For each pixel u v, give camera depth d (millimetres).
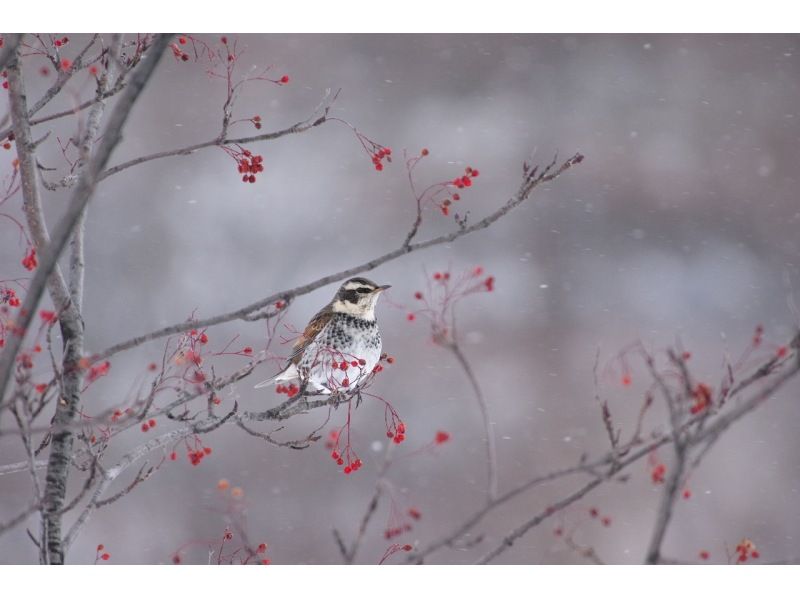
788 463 17188
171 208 22906
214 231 22750
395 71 30109
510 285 22531
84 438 4855
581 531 14836
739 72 32281
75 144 5309
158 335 4941
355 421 16688
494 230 24406
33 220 5414
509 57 31766
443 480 15875
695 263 24984
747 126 30422
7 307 5152
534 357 19516
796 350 4270
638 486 15688
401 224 24094
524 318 20906
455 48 31516
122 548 13719
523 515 15336
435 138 28281
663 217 26734
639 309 22344
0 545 13453
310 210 23797
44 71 5527
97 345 18875
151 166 23891
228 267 21781
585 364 19312
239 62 27234
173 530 14008
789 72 32469
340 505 15117
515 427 17219
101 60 5719
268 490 15172
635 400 17812
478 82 30969
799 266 25203
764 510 16578
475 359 19047
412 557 4113
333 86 28625
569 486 15969
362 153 26672
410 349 18641
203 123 25453
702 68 32031
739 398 4262
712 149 29406
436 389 17891
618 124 30125
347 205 24234
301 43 28875
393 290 21828
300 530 14641
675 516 15930
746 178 28578
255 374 16578
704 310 22719
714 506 16453
